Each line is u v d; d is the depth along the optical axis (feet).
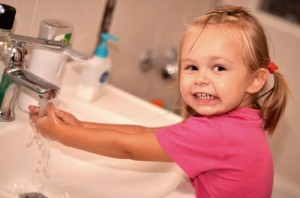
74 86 4.01
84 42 4.01
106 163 3.40
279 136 5.08
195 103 2.83
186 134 2.71
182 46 2.91
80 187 3.20
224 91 2.72
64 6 3.55
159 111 4.19
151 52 5.45
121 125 3.24
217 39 2.72
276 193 4.57
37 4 3.27
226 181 2.79
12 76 2.82
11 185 2.99
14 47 2.80
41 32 3.07
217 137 2.68
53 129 2.92
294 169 5.15
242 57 2.75
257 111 2.95
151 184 3.33
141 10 4.88
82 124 3.12
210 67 2.75
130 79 5.28
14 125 2.95
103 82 4.00
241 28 2.79
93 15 4.00
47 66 3.12
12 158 3.00
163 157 2.80
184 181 3.26
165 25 5.53
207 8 5.01
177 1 5.38
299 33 5.16
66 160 3.30
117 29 4.56
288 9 5.67
